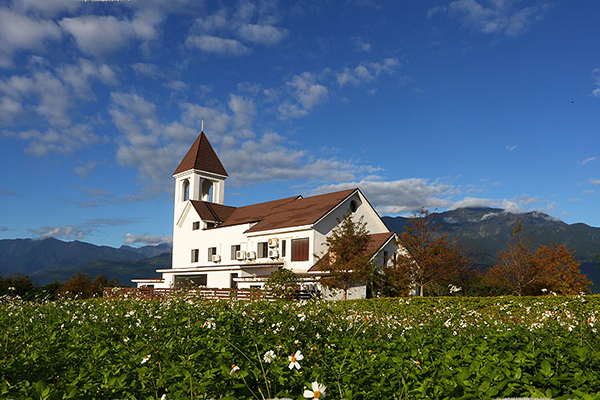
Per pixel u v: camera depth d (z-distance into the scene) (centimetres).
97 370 494
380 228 3256
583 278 2752
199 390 383
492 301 1831
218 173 4372
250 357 498
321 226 2889
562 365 457
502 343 543
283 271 2394
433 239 2602
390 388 399
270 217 3403
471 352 527
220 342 552
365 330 712
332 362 504
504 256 2839
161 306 1044
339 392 392
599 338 609
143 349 530
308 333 684
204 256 3766
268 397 385
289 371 443
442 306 1362
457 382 390
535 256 2808
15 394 398
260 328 702
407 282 2552
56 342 677
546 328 670
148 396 416
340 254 2509
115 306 1088
